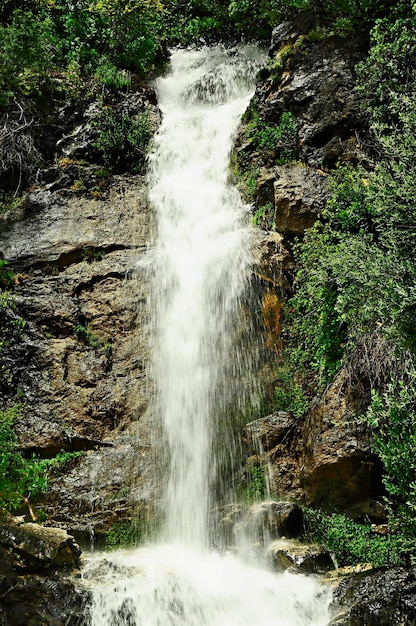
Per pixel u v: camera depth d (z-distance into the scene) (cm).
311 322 983
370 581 635
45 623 621
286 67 1364
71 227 1193
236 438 936
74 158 1361
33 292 1076
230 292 1061
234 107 1498
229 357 1012
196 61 1791
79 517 846
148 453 926
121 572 709
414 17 1162
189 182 1324
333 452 819
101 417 959
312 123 1263
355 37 1314
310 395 950
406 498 656
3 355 991
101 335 1058
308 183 1129
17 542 654
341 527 787
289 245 1097
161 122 1483
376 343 823
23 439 909
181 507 891
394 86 1115
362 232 900
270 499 870
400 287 644
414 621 568
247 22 1808
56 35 1574
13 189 1337
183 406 988
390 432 673
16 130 1352
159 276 1119
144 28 1664
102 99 1477
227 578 716
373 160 1090
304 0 1394
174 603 669
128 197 1273
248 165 1296
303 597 670
